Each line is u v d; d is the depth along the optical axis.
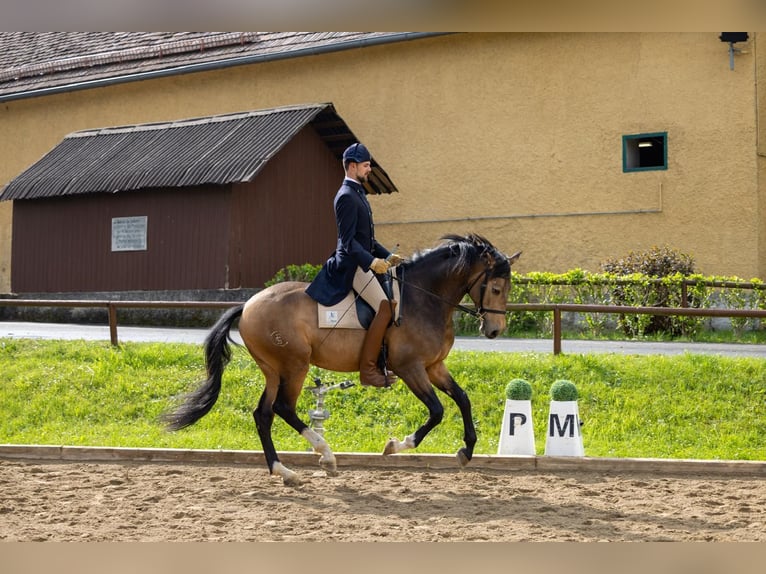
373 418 10.66
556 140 20.00
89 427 10.67
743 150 18.03
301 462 8.95
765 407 10.48
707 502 7.37
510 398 9.12
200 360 12.50
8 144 27.42
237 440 9.98
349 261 7.93
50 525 6.56
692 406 10.51
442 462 8.81
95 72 26.33
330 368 8.11
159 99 25.02
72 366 12.36
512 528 6.52
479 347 13.92
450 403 10.82
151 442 9.90
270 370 8.27
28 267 22.03
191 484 8.08
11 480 8.20
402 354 7.86
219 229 19.50
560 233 19.97
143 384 11.74
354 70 22.52
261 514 6.95
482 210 20.91
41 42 30.14
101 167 21.30
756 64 18.06
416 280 8.02
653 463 8.66
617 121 19.30
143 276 20.47
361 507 7.20
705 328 16.16
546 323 16.09
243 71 23.88
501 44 20.59
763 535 6.34
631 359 11.84
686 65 18.58
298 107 21.17
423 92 21.64
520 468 8.78
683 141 18.61
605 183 19.44
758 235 17.95
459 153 21.20
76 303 13.49
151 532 6.38
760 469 8.54
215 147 20.28
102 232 21.08
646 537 6.27
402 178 21.95
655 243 18.91
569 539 6.21
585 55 19.62
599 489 7.90
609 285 15.88
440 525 6.61
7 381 11.98
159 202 20.33
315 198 21.55
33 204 22.02
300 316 7.99
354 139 21.44
